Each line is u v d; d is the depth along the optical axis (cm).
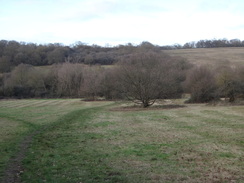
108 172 925
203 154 1119
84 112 3138
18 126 2059
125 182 829
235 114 2405
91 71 7338
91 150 1245
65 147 1319
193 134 1551
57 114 2953
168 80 3647
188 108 3212
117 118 2448
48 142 1445
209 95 4250
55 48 10350
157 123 2042
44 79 7688
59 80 7556
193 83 4381
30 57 9375
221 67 4966
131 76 3538
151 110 3141
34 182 850
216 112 2611
